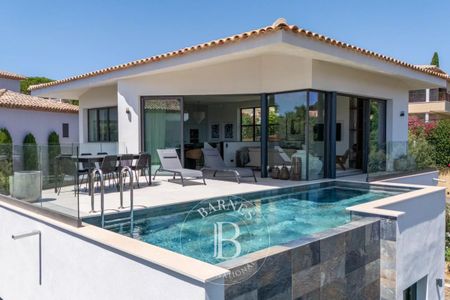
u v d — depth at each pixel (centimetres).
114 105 1389
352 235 452
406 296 624
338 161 1261
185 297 282
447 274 1030
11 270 607
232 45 807
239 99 1527
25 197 580
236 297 314
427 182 1206
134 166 902
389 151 1034
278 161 1071
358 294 463
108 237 384
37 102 2248
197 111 1842
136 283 329
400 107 1341
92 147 1404
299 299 376
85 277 405
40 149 539
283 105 1038
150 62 1006
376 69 1008
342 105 1267
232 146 1502
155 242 486
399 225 509
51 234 476
